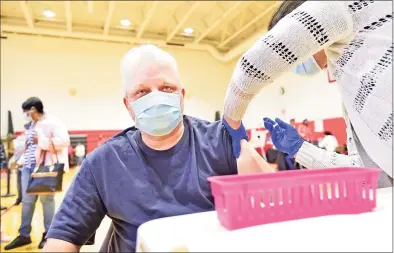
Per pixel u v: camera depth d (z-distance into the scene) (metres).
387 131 0.65
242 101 0.76
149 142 0.79
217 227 0.49
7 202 4.53
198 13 7.38
